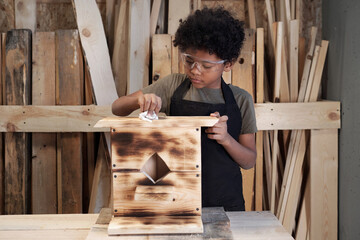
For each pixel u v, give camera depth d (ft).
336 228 7.00
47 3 7.24
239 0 7.34
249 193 7.09
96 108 6.63
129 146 3.19
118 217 3.27
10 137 6.88
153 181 3.23
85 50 6.60
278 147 7.39
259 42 6.86
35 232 3.31
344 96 6.64
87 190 7.32
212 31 3.57
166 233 3.08
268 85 7.34
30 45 6.91
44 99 6.92
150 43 7.04
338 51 6.79
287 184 7.09
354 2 6.20
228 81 6.90
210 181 4.19
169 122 3.14
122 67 7.00
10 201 6.95
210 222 3.30
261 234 3.16
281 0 7.14
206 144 4.18
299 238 7.13
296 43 6.93
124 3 6.95
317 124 6.81
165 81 4.59
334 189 6.97
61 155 7.01
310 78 6.94
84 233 3.30
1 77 6.93
